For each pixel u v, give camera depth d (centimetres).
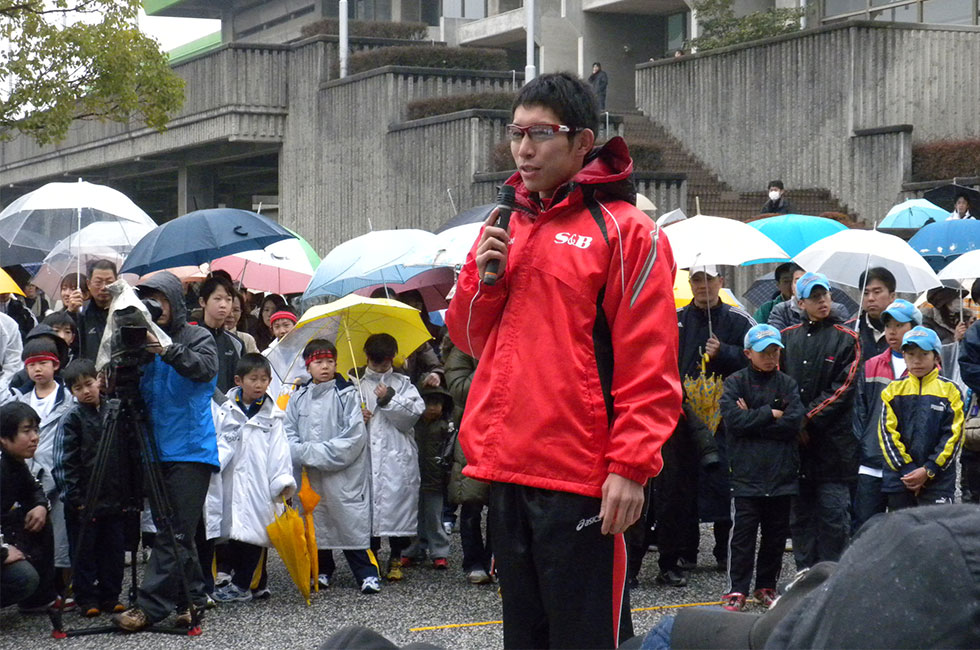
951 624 189
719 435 887
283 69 2941
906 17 2762
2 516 752
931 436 798
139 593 720
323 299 1548
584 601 370
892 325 862
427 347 1017
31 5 2112
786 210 2036
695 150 2642
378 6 4009
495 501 384
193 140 3072
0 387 891
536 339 373
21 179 3994
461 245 991
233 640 703
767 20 2620
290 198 2945
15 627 743
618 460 362
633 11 3534
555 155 374
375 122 2598
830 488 799
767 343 779
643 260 367
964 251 1379
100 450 709
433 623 745
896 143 2212
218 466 729
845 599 199
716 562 927
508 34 3616
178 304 718
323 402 848
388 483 859
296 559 793
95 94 2212
